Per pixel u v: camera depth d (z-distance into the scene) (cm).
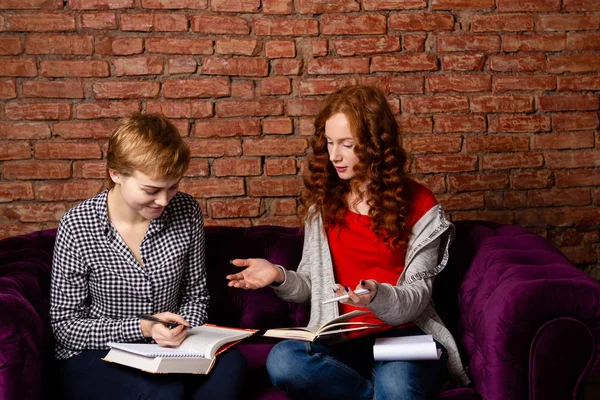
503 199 258
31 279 172
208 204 250
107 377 152
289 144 250
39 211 244
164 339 151
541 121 256
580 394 148
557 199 259
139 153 148
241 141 249
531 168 258
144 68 243
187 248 173
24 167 242
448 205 257
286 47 247
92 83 242
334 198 184
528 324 146
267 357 175
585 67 256
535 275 157
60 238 164
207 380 152
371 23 248
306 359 159
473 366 161
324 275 180
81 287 166
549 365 146
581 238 262
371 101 174
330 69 249
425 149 254
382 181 174
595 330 145
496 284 165
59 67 240
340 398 162
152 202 157
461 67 253
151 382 149
